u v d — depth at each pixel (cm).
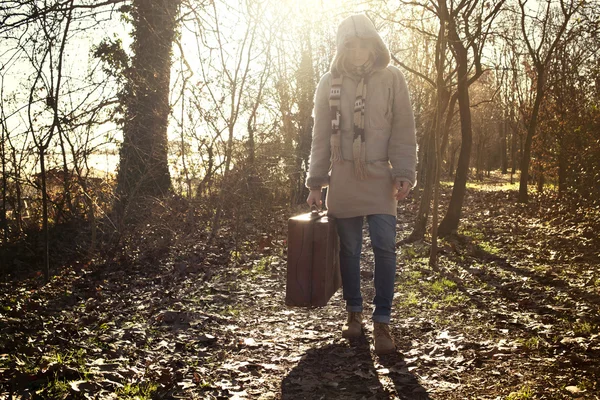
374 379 299
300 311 462
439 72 751
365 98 344
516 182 3847
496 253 826
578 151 1250
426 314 448
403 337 379
